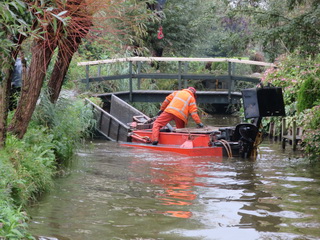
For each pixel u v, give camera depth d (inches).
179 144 507.5
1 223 204.7
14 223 209.3
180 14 1023.6
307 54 576.4
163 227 243.9
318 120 447.5
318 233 237.6
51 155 363.9
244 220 258.1
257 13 619.5
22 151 310.8
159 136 526.6
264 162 441.4
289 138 522.9
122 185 338.3
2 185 252.1
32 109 335.9
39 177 311.6
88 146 530.3
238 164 429.7
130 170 394.3
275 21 602.9
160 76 803.4
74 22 266.1
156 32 992.2
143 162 434.9
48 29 277.9
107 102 782.5
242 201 298.0
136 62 927.7
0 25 195.2
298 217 264.5
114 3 274.2
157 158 458.0
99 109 617.0
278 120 608.1
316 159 450.6
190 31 1064.8
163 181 354.0
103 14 277.6
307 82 525.7
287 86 650.8
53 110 422.6
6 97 302.5
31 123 403.5
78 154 466.6
